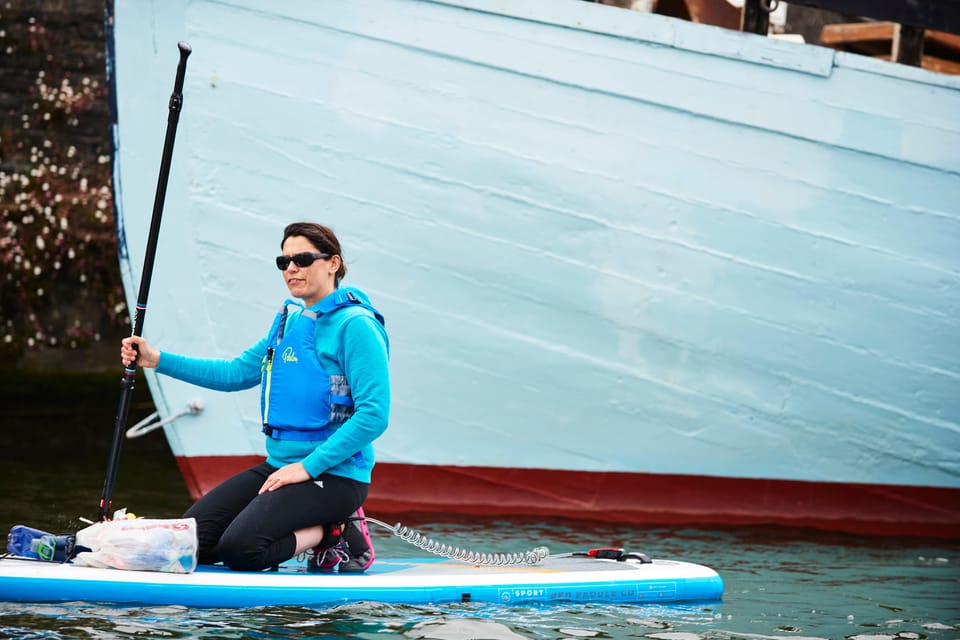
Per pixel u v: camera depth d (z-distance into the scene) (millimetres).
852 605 14320
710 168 20031
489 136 19875
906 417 21078
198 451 20828
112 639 10758
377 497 21094
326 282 13031
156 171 20062
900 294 20531
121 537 12391
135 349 13680
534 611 12828
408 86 19750
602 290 20359
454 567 14016
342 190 20047
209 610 11969
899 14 20094
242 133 19906
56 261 36500
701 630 12461
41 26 38188
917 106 19906
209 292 20391
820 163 20047
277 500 12555
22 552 12766
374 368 12547
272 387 12977
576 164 19969
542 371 20609
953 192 20156
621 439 20969
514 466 21031
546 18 19531
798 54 19688
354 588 12648
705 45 19625
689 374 20719
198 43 19672
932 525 21625
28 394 32906
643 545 18453
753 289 20453
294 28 19625
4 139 37844
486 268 20250
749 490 21312
